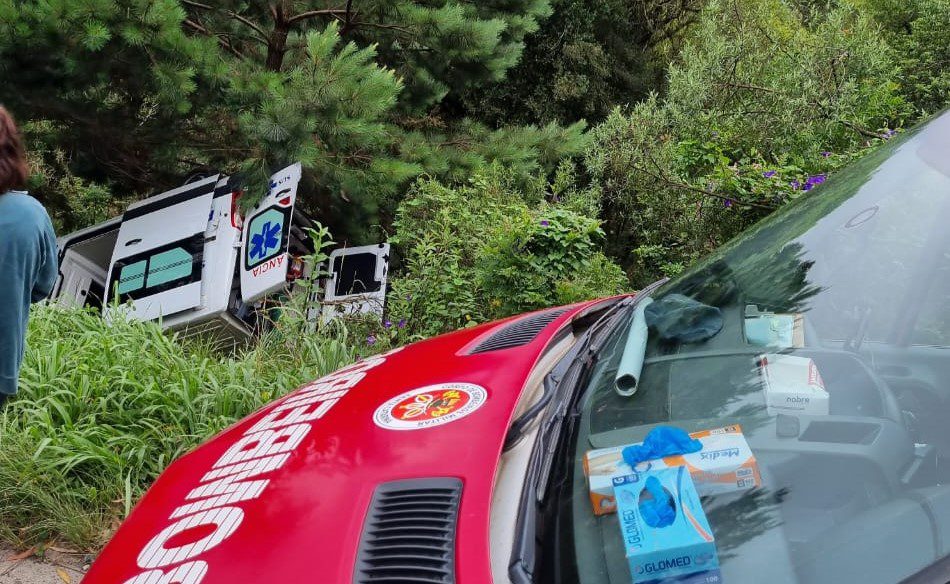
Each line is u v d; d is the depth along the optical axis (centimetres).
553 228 553
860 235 203
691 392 170
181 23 840
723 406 162
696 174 679
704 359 182
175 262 765
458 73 1085
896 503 131
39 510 309
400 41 1024
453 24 957
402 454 161
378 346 523
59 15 711
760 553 127
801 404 157
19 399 361
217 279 741
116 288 537
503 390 183
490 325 258
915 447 146
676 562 127
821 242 209
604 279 560
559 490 149
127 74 833
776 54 724
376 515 144
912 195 203
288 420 195
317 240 594
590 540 137
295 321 507
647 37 1770
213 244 752
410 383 198
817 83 659
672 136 750
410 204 733
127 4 732
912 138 230
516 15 1097
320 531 141
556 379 190
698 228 640
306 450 172
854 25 748
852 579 119
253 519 149
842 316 183
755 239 235
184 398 359
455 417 173
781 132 656
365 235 995
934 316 175
